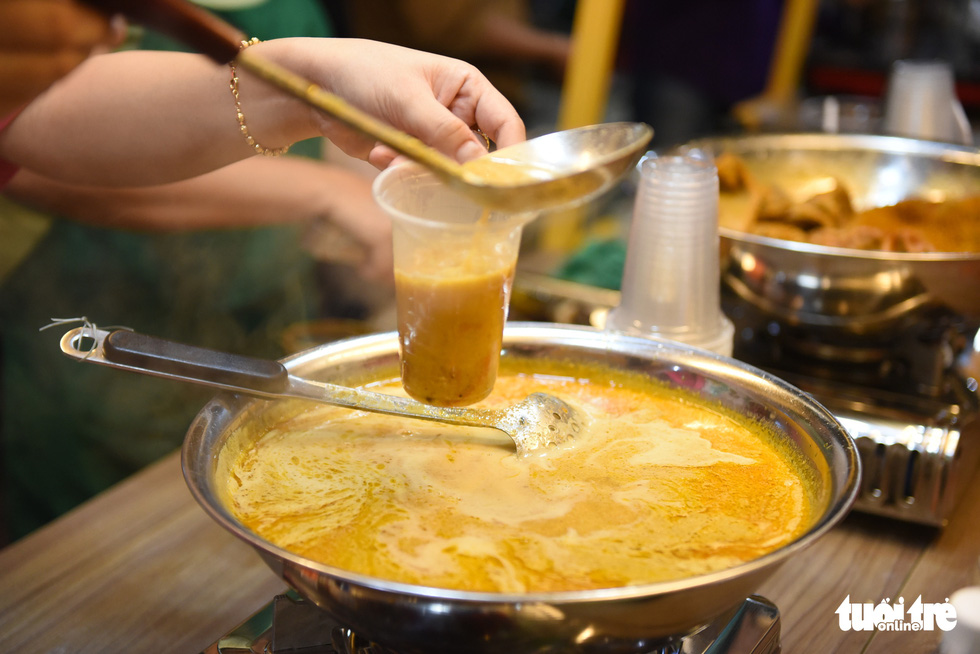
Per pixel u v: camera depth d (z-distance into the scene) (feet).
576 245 7.01
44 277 5.60
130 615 2.97
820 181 5.30
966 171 4.94
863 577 3.19
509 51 9.43
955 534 3.46
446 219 2.65
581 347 3.26
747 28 9.80
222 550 3.36
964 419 3.47
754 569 1.81
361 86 2.97
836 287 3.61
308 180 5.93
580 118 6.63
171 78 3.62
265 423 2.88
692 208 3.42
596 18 6.29
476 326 2.46
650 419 3.01
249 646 2.55
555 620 1.81
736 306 4.07
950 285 3.50
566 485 2.58
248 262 6.14
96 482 6.03
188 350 2.54
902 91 6.47
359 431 2.94
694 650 2.47
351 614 1.95
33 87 3.40
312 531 2.33
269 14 5.88
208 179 5.57
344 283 6.79
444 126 2.71
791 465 2.66
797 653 2.77
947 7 11.27
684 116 10.32
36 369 5.80
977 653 2.60
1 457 6.40
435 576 2.14
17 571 3.20
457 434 2.92
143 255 5.68
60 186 5.14
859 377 3.88
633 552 2.25
